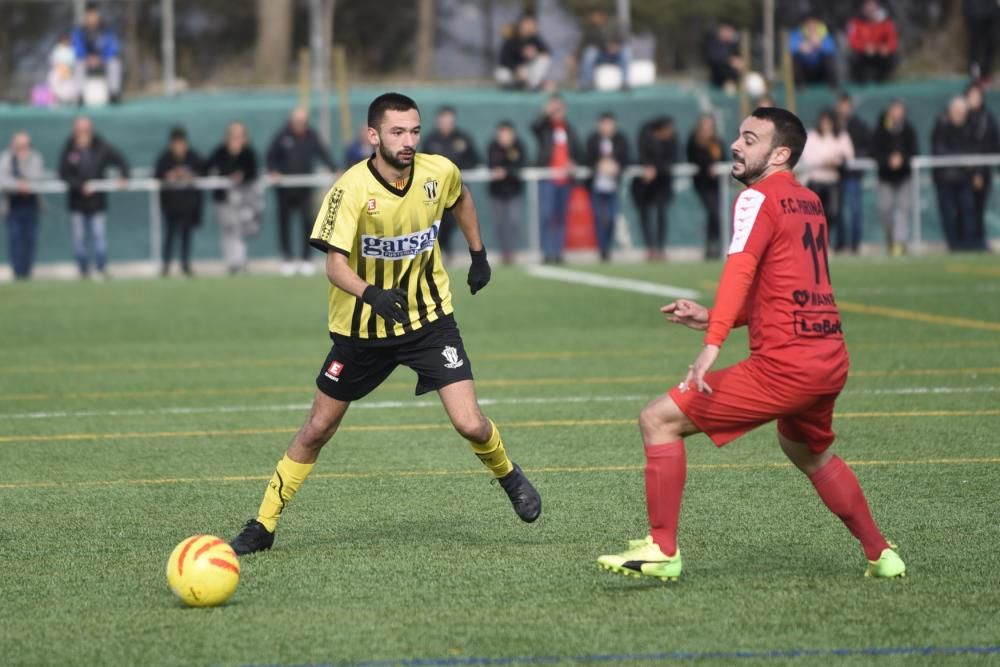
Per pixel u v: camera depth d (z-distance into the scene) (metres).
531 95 97.00
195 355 50.34
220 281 78.38
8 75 107.81
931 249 87.81
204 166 82.56
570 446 32.34
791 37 96.69
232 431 35.34
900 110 84.62
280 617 19.36
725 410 20.09
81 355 50.75
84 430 35.66
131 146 93.44
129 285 76.88
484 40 120.81
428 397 40.41
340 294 22.83
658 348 49.72
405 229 22.48
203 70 117.12
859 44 99.38
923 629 18.44
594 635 18.34
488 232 86.94
